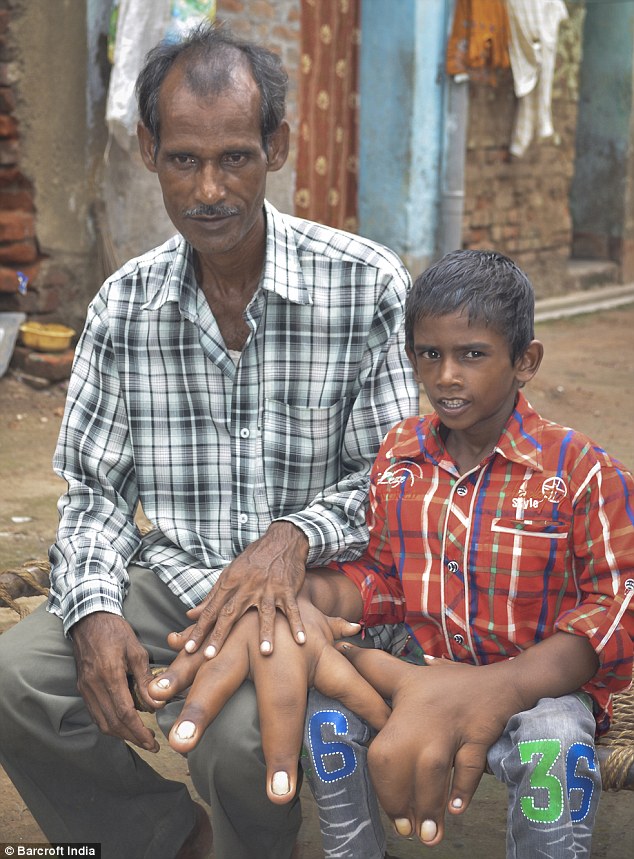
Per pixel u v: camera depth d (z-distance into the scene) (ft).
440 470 6.40
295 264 6.91
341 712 5.93
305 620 6.07
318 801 5.92
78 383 7.14
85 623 6.36
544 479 6.12
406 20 25.30
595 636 5.75
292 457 6.99
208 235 6.46
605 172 33.96
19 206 19.69
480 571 6.19
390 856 7.31
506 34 26.35
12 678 6.37
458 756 5.63
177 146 6.30
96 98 19.90
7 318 19.70
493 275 5.96
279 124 6.63
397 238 26.58
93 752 6.42
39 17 19.04
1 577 7.56
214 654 5.97
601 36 33.17
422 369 6.10
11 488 14.80
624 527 5.95
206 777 5.99
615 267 34.04
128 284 7.03
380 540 6.66
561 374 23.49
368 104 26.25
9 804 8.02
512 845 5.53
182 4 18.31
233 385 6.87
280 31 22.22
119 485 7.22
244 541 6.98
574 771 5.44
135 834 6.83
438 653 6.45
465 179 27.81
